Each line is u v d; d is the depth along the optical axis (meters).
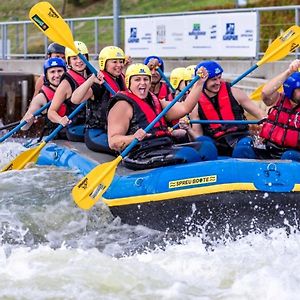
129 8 88.12
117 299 14.27
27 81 43.31
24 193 19.62
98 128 22.34
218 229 17.47
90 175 18.30
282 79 18.81
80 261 16.16
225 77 39.44
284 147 19.25
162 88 24.94
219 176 17.50
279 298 14.13
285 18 59.88
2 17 99.31
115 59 22.38
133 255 16.73
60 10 95.94
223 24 41.97
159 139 19.34
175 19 44.53
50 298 14.27
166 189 17.78
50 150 23.75
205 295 14.46
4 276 15.32
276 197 17.36
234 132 21.17
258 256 16.19
